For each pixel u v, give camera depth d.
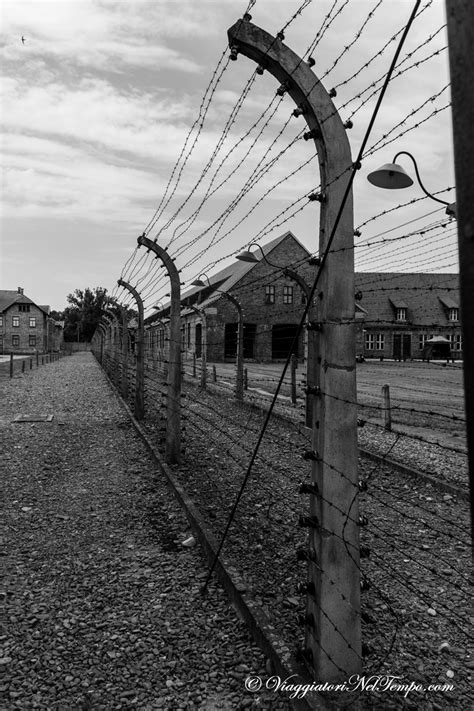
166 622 3.56
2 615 3.65
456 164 1.07
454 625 3.34
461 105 1.05
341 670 2.67
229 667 3.06
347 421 2.67
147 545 4.94
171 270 7.72
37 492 6.63
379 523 5.55
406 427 10.89
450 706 2.73
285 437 9.62
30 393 18.97
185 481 6.92
